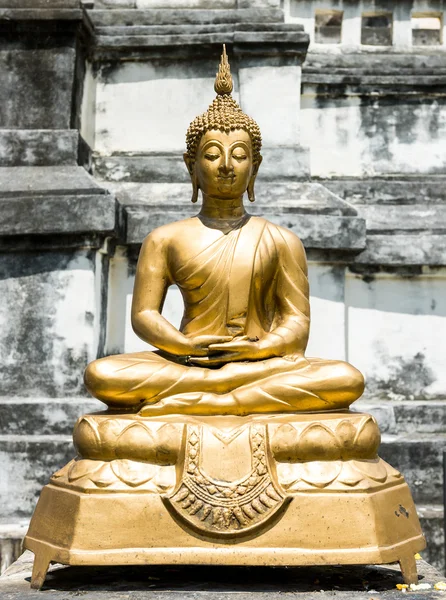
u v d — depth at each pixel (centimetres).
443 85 822
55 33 736
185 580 401
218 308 446
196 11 801
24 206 666
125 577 409
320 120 824
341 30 869
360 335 748
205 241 450
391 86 822
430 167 820
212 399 409
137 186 757
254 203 721
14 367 666
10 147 718
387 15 875
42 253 679
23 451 625
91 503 376
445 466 525
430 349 748
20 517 617
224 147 450
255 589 381
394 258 739
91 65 793
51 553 381
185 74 790
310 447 386
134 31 784
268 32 768
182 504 374
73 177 695
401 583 396
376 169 818
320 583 395
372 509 378
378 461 413
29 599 362
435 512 614
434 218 776
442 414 706
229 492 375
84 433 394
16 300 674
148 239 462
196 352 427
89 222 660
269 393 411
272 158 755
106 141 787
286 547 371
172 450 385
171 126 785
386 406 688
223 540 372
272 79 775
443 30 867
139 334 446
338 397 419
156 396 412
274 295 464
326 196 732
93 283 674
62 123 727
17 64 736
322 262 719
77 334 667
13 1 732
